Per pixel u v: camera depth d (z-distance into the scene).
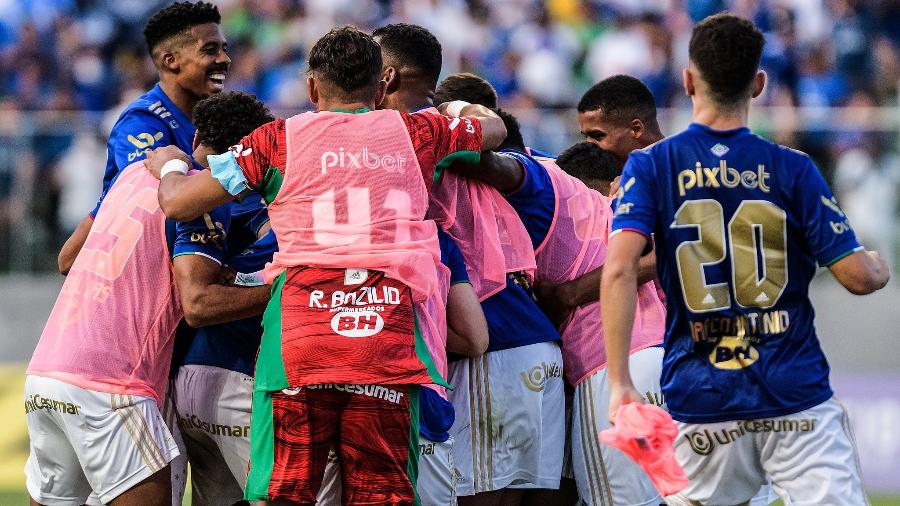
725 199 13.14
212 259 14.77
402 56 16.17
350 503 13.50
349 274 13.45
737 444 13.22
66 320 15.22
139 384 15.10
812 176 13.20
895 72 45.66
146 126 18.69
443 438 15.20
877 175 37.16
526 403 16.14
